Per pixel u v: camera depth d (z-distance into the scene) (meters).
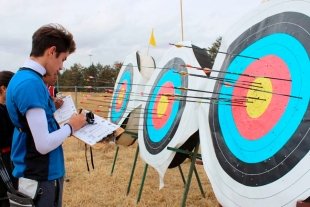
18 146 1.69
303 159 1.45
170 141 2.88
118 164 5.05
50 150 1.62
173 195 3.75
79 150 5.97
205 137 2.35
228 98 2.19
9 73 2.39
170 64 3.49
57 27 1.71
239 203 1.79
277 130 1.66
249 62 2.07
